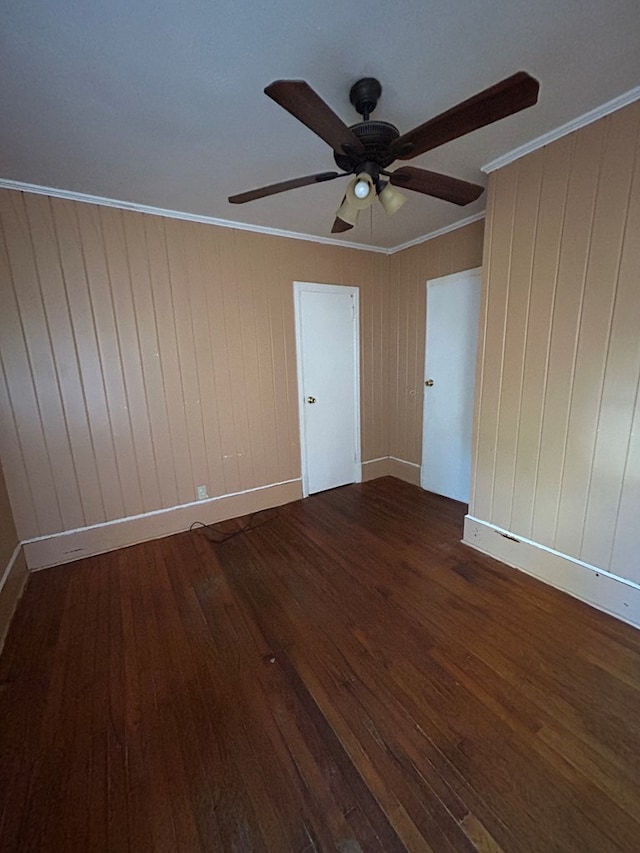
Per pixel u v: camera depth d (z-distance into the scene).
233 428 3.13
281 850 1.05
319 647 1.78
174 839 1.08
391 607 2.03
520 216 2.06
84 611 2.07
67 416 2.48
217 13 1.14
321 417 3.63
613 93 1.57
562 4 1.15
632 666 1.62
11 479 2.34
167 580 2.34
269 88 1.01
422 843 1.06
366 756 1.29
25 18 1.12
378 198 1.62
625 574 1.85
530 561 2.27
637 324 1.69
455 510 3.25
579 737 1.33
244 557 2.58
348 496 3.64
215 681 1.61
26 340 2.31
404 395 3.89
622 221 1.68
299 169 2.09
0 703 1.53
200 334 2.89
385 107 1.62
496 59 1.37
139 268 2.59
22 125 1.64
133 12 1.12
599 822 1.09
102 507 2.66
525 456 2.21
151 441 2.79
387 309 3.89
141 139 1.78
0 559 2.04
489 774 1.22
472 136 1.88
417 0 1.12
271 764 1.27
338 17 1.17
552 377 2.03
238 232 2.95
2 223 2.18
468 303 3.12
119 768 1.27
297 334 3.36
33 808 1.17
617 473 1.83
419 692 1.52
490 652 1.71
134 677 1.64
